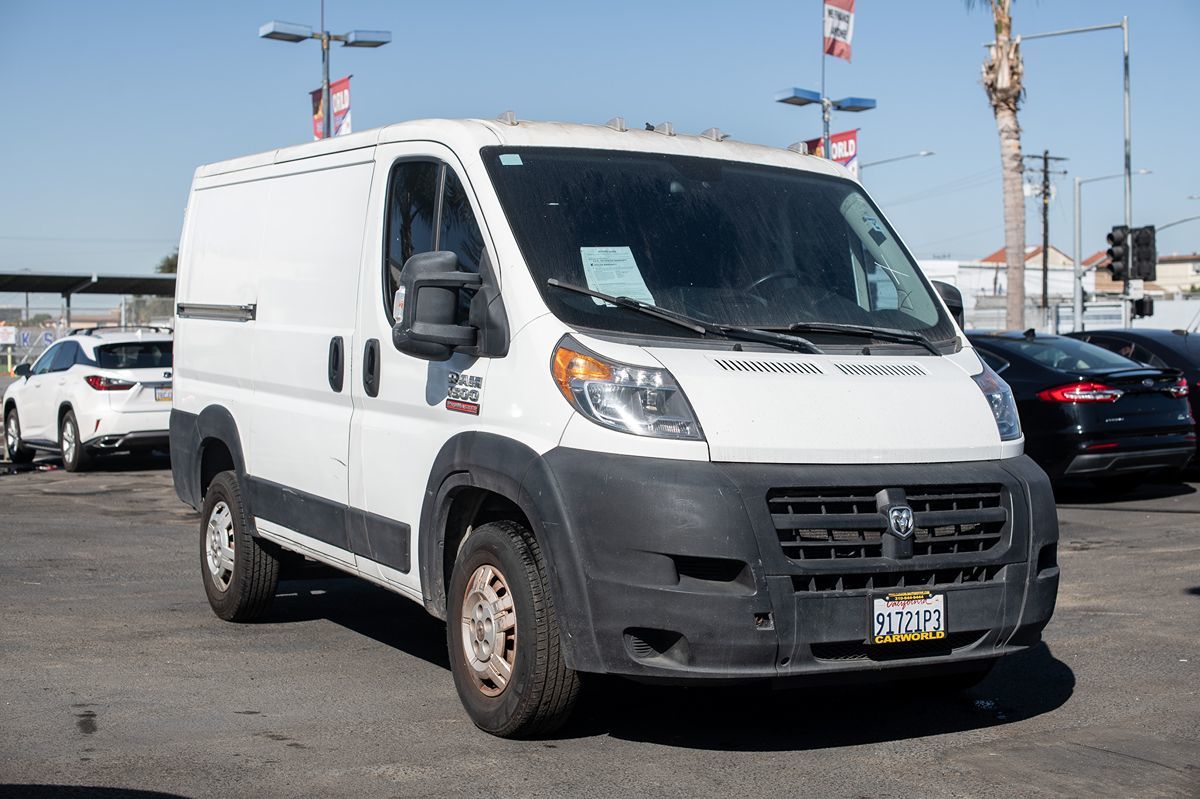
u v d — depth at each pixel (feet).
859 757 17.43
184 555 33.86
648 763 17.04
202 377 26.71
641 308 17.43
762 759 17.30
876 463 16.56
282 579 25.84
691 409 16.02
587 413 16.30
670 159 20.10
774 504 15.84
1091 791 16.10
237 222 25.67
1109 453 41.50
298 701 19.94
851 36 90.27
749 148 21.39
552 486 16.28
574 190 18.76
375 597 28.25
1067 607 27.35
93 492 48.42
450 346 17.87
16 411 60.44
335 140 22.47
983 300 262.47
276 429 23.30
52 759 17.02
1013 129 96.99
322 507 21.74
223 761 16.98
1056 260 440.04
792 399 16.47
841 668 16.03
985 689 21.09
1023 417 42.65
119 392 53.62
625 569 15.70
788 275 19.15
